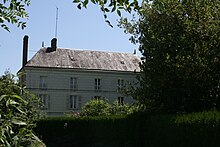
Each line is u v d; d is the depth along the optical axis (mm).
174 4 17344
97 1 3219
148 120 18094
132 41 19328
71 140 28500
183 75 16594
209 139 12359
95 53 54500
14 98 2559
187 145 13742
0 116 2301
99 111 36875
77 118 28672
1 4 4070
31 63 49688
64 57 52125
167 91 17781
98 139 24953
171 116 15516
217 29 17016
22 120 2486
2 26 4129
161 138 16328
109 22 3336
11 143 2285
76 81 51219
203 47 16812
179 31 17547
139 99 18969
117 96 52562
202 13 17312
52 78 50219
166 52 17719
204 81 16609
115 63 53875
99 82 52125
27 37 50781
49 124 29781
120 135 21266
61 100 50250
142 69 18828
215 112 12789
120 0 3158
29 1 4215
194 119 13352
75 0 3254
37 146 2559
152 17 18188
